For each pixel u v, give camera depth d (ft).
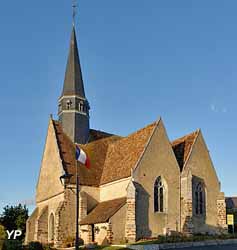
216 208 151.33
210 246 123.13
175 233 138.82
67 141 163.02
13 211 200.75
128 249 114.42
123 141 159.94
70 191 144.77
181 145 158.61
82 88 175.73
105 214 133.18
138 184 135.44
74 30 183.42
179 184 145.38
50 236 152.46
